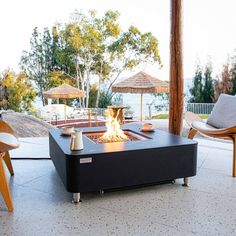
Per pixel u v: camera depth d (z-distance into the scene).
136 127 3.86
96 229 2.12
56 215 2.35
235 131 3.22
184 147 2.88
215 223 2.21
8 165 3.29
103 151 2.60
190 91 8.74
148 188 2.96
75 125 6.65
